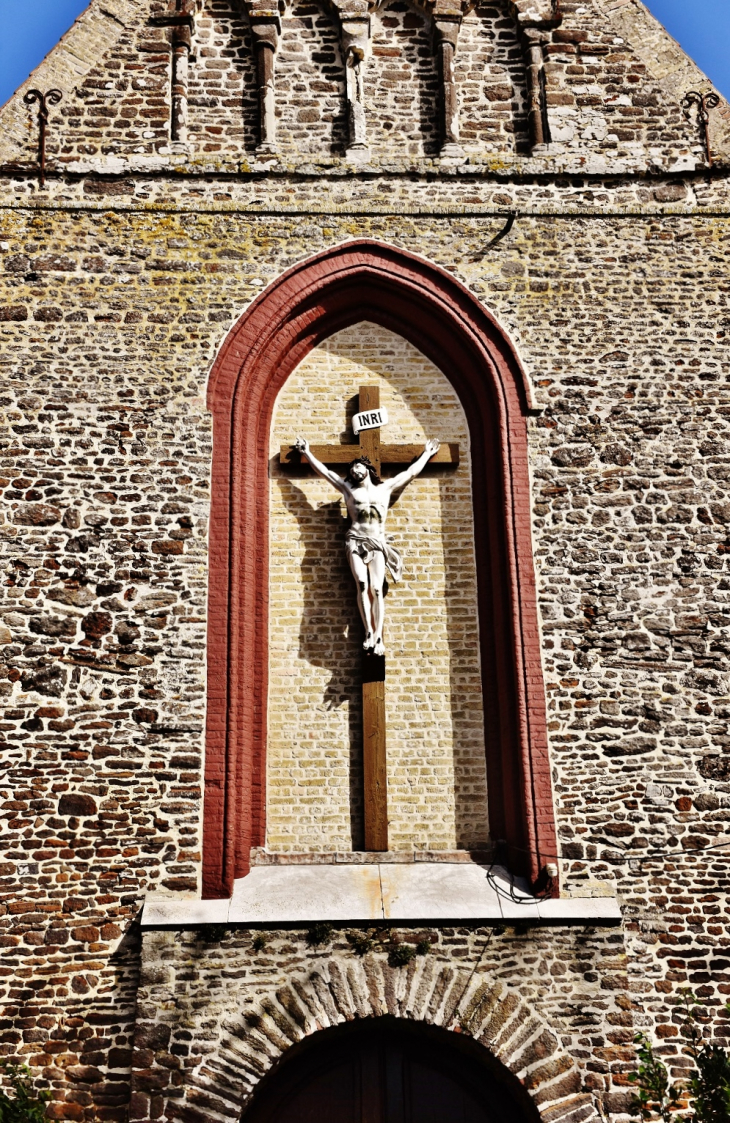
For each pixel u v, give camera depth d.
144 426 14.44
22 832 12.91
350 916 12.59
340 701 14.11
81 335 14.75
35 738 13.22
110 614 13.73
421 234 15.50
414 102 16.11
